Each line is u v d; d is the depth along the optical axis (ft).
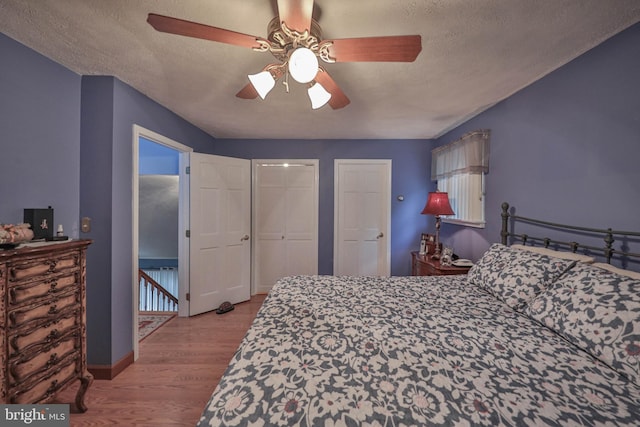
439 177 11.40
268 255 12.95
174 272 15.80
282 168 12.88
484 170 8.46
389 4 4.18
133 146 7.22
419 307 5.01
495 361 3.24
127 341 7.07
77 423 5.18
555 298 4.26
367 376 2.95
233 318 10.16
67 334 4.88
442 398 2.60
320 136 12.21
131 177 7.19
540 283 4.81
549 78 6.24
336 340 3.74
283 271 12.97
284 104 8.41
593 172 5.24
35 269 4.26
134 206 7.27
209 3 4.19
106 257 6.55
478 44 5.21
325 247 12.82
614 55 4.86
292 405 2.53
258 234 12.87
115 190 6.66
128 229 7.11
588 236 5.32
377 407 2.49
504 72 6.26
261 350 3.49
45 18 4.56
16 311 3.99
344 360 3.26
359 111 8.94
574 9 4.25
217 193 10.96
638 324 3.16
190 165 10.12
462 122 10.04
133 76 6.59
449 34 4.91
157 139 8.24
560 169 5.96
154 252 15.79
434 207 9.65
